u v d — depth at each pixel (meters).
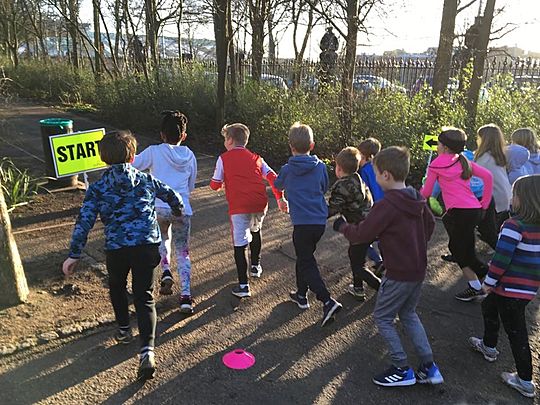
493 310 3.39
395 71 11.61
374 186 4.43
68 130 7.38
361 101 9.61
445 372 3.39
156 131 12.73
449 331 3.93
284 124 9.87
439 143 4.30
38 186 7.26
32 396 2.99
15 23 22.64
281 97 10.61
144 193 3.30
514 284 3.10
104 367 3.29
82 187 7.38
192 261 5.09
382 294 3.21
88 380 3.15
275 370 3.33
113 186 3.21
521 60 10.82
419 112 9.09
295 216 3.92
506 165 5.07
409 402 3.06
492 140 4.88
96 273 4.62
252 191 4.23
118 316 3.43
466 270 4.38
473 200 4.24
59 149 6.18
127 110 13.77
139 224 3.22
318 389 3.15
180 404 2.96
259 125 10.48
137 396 3.02
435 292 4.62
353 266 4.27
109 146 3.23
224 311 4.09
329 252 5.48
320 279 3.86
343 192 3.97
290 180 3.97
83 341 3.56
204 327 3.83
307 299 4.36
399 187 3.15
